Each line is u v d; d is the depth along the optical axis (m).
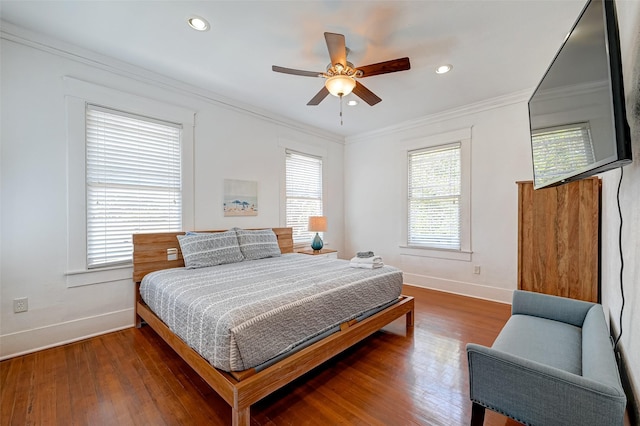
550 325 1.83
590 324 1.55
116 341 2.47
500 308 3.27
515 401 1.16
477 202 3.69
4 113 2.19
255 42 2.38
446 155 4.01
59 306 2.42
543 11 1.98
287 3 1.93
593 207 2.40
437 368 2.04
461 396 1.72
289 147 4.32
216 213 3.47
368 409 1.62
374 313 2.39
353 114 4.07
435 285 4.09
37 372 1.98
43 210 2.35
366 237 4.97
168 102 3.06
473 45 2.38
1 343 2.16
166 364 2.09
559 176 1.49
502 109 3.47
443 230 4.04
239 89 3.30
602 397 0.96
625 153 0.90
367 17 2.05
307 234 4.68
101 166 2.66
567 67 1.36
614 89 0.92
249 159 3.81
